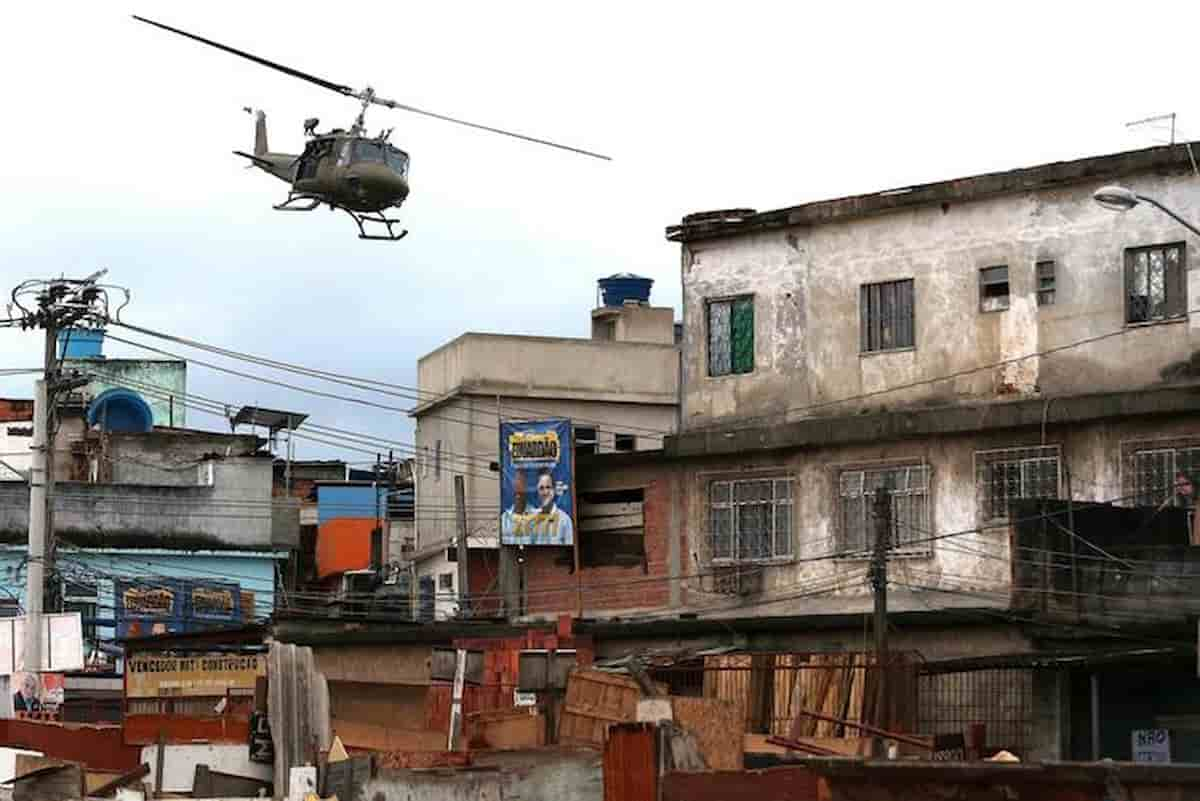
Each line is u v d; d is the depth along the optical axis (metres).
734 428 39.94
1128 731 31.11
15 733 31.50
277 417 62.59
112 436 60.00
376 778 25.00
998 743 32.25
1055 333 36.56
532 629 38.62
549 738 26.72
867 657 31.81
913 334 38.16
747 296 40.28
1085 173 36.31
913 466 36.91
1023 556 32.62
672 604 39.66
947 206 38.00
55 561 47.19
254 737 30.41
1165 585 31.14
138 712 36.50
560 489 41.25
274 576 58.00
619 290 63.62
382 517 62.44
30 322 41.75
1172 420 34.28
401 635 39.84
